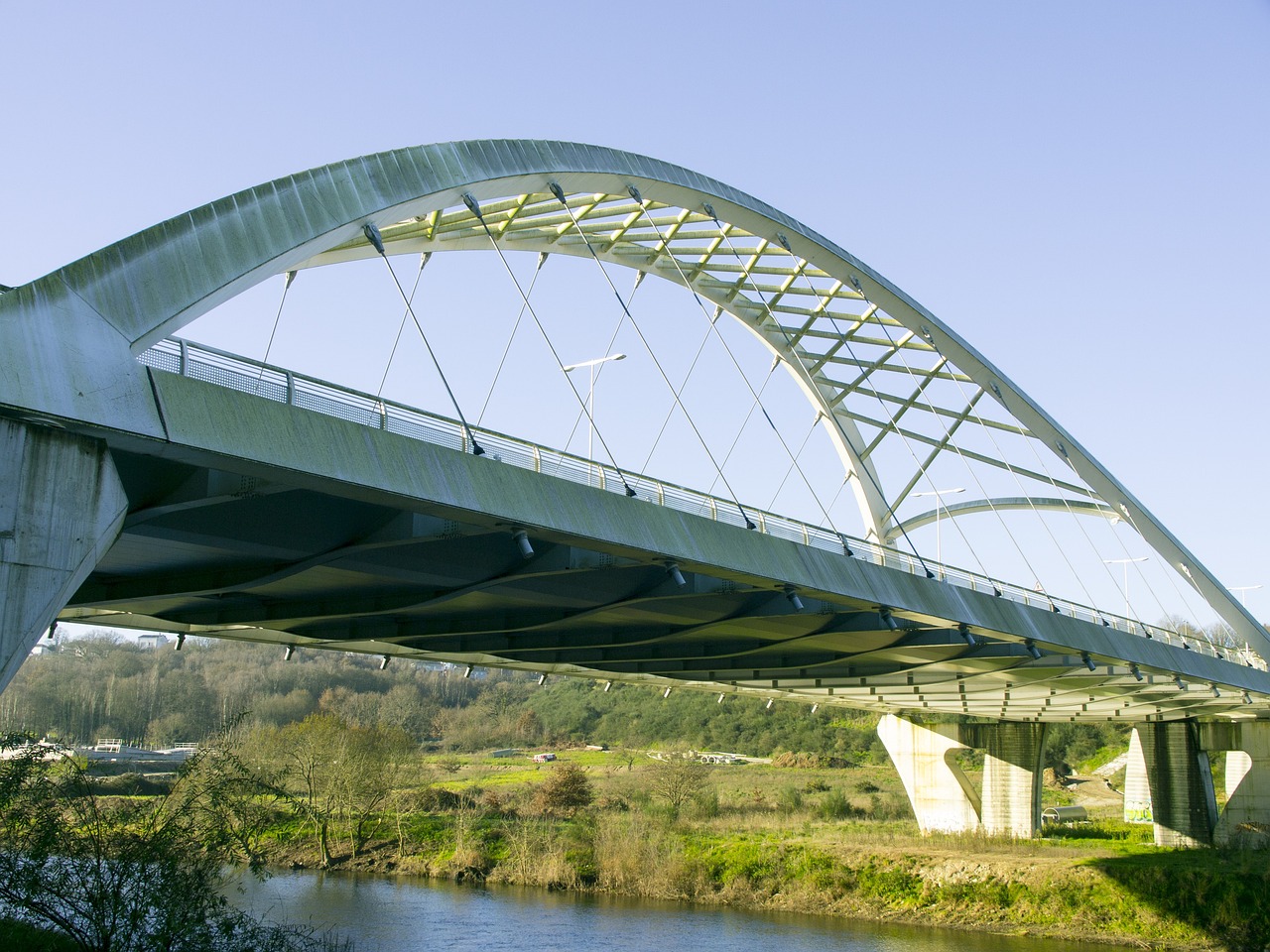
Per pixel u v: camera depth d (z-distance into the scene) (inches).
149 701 4773.6
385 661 1530.5
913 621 1306.6
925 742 3093.0
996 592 1486.2
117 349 627.2
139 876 842.8
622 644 1336.1
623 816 2785.4
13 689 4662.9
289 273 1002.7
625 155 1307.8
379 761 2691.9
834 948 1782.7
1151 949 1866.4
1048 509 2492.6
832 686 2021.4
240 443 660.1
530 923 1905.8
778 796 3548.2
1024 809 2925.7
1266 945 1857.8
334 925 1542.8
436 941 1732.3
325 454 703.1
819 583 1116.5
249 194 760.3
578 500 884.6
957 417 2138.3
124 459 697.6
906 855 2277.3
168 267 677.9
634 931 1871.3
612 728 5378.9
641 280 1775.3
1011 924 2017.7
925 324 1919.3
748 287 1871.3
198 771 976.9
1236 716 2787.9
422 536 827.4
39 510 586.2
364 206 858.8
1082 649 1609.3
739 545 1033.5
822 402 2218.3
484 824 2716.5
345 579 987.3
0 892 802.8
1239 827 2775.6
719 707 5339.6
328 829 2659.9
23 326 591.2
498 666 1689.2
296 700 4955.7
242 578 925.2
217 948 902.4
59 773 869.8
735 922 1994.3
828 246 1710.1
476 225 1358.3
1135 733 3312.0
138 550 848.3
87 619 1210.6
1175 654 1913.1
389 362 882.1
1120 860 2245.3
